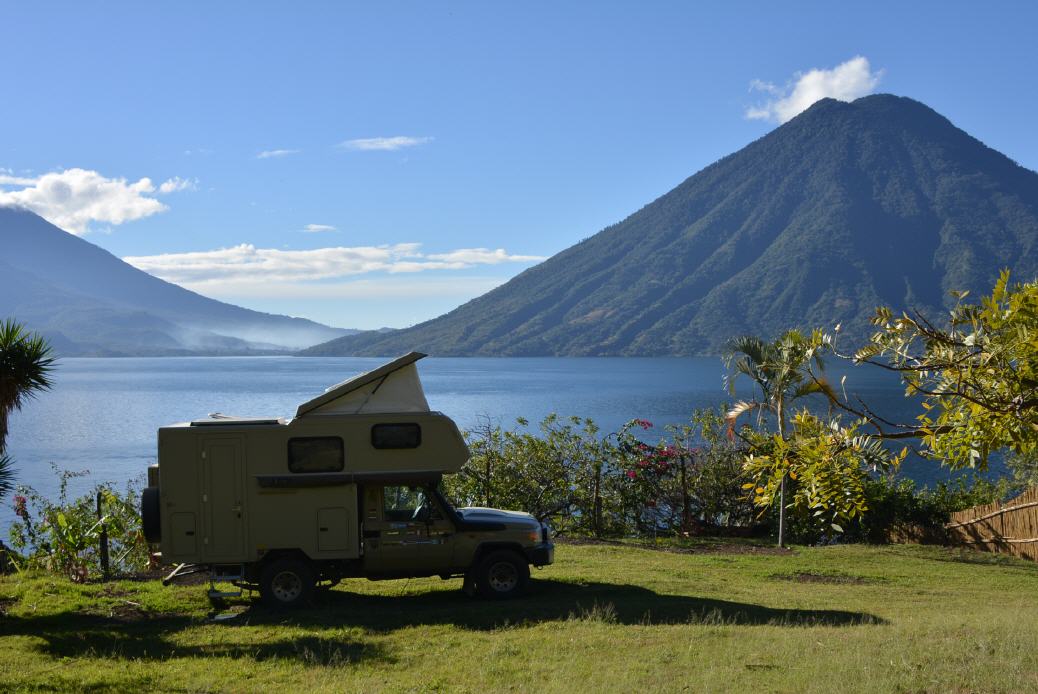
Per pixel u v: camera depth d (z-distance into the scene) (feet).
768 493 24.91
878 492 73.46
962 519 69.46
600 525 75.15
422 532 41.45
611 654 30.99
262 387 577.02
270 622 37.73
